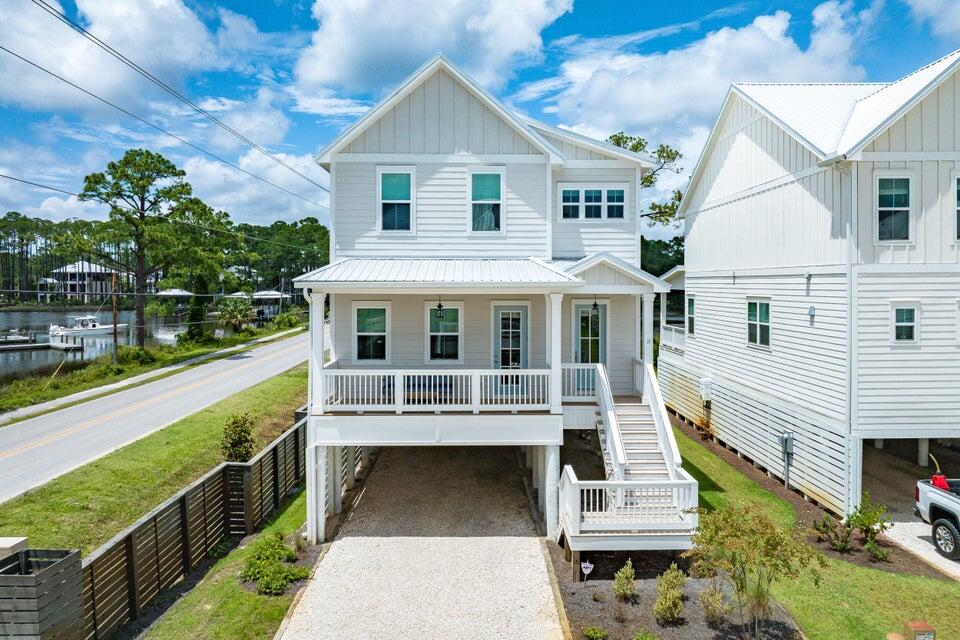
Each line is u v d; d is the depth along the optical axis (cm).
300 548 1184
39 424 2025
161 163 3997
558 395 1263
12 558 762
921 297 1279
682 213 2328
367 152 1555
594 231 1659
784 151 1549
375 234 1556
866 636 863
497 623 920
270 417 2172
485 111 1553
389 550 1190
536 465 1525
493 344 1574
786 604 947
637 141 3747
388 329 1564
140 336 3966
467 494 1525
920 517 1201
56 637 725
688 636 861
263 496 1357
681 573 960
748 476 1630
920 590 991
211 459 1683
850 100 1609
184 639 858
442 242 1559
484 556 1161
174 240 3981
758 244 1694
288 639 876
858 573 1054
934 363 1282
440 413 1255
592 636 862
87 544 1165
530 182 1561
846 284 1283
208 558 1159
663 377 2562
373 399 1345
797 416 1485
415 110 1552
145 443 1734
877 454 1766
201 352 4047
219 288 5006
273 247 10562
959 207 1289
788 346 1531
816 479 1401
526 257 1560
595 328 1611
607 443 1296
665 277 2509
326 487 1383
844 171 1292
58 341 5056
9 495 1337
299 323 6512
